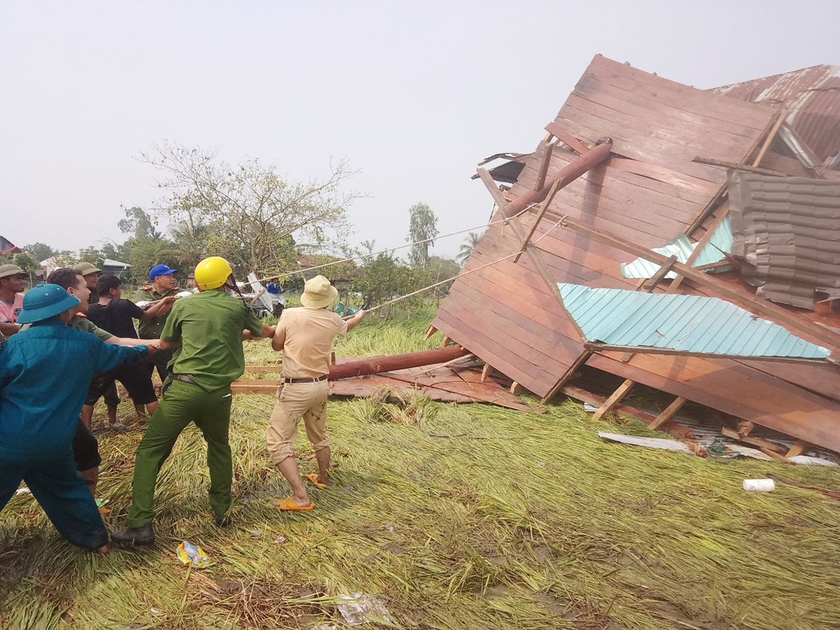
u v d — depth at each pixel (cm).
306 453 513
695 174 796
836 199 685
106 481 427
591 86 932
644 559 372
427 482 473
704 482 511
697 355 600
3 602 287
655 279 669
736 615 316
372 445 551
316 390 402
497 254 918
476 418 671
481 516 417
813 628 308
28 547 335
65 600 293
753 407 637
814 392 627
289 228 1712
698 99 839
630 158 854
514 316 846
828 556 389
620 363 719
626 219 824
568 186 888
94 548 327
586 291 702
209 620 286
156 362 575
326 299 408
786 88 970
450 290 952
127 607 291
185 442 501
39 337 298
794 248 671
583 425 673
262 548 353
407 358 838
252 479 446
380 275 1434
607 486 492
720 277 725
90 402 516
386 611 301
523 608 312
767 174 744
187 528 370
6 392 291
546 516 423
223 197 1673
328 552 353
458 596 319
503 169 1181
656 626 303
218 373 352
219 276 371
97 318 508
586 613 312
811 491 507
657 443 616
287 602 303
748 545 397
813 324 586
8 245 4850
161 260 2938
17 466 292
